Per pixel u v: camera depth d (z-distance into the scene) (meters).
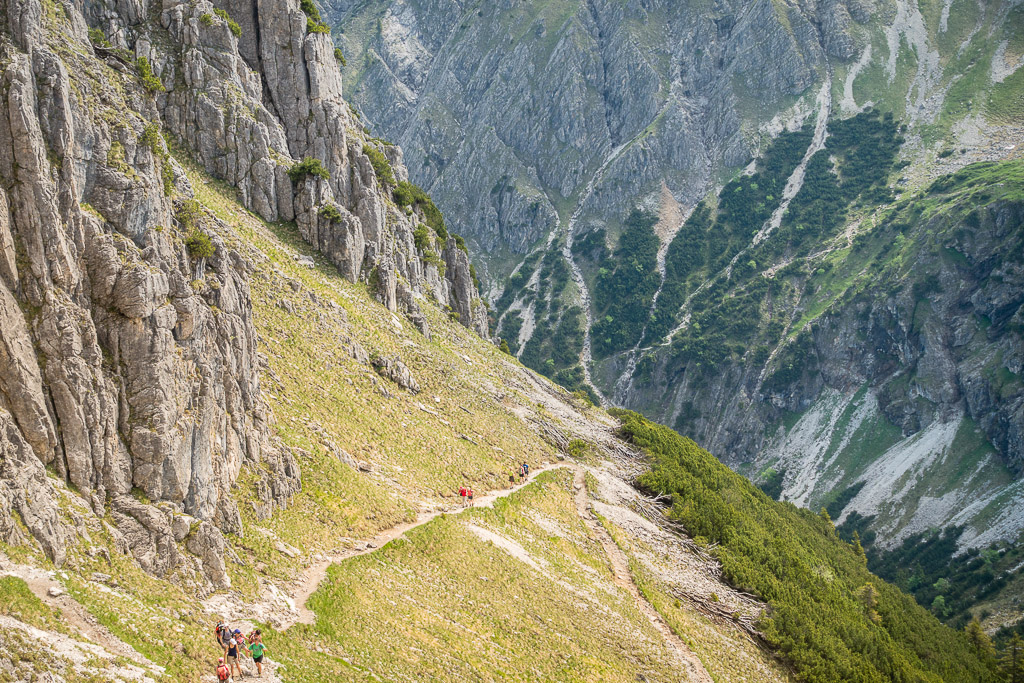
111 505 48.72
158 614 45.38
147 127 58.19
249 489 63.72
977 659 150.38
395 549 71.81
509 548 86.44
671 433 195.00
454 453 103.38
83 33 82.75
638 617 91.56
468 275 197.62
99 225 51.47
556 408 159.75
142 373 51.09
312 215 124.38
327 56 140.38
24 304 46.38
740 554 131.38
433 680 54.88
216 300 63.22
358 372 103.38
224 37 124.50
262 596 54.72
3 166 46.59
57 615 39.16
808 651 106.06
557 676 67.25
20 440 43.62
